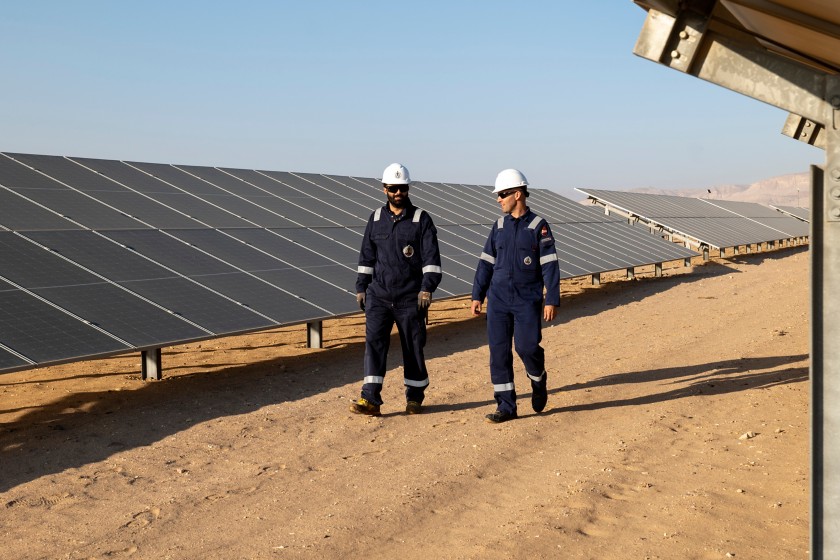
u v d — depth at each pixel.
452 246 16.36
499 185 7.30
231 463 6.09
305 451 6.41
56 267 8.70
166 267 9.89
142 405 7.94
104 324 7.80
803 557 4.15
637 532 4.56
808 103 3.04
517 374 9.67
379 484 5.54
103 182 12.84
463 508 5.05
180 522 4.84
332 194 18.28
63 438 6.71
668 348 11.30
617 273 26.14
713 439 6.58
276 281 10.88
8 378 9.32
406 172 7.56
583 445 6.52
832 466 3.01
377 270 7.56
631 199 37.59
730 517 4.75
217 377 9.41
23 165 12.09
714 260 32.81
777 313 14.77
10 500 5.23
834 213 2.99
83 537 4.60
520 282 7.26
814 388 3.02
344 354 11.11
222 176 16.25
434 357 10.95
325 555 4.30
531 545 4.37
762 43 4.49
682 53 3.25
